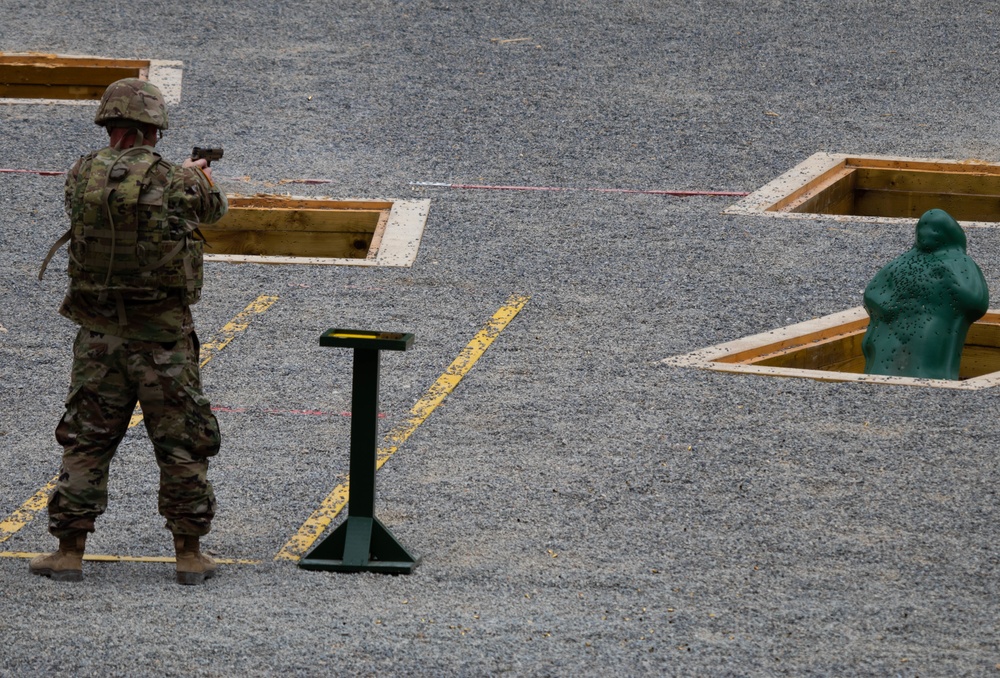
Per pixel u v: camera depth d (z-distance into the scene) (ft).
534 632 72.59
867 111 214.48
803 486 98.22
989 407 114.93
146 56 227.61
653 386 119.14
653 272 151.43
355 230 168.45
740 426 110.11
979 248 160.97
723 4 264.52
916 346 126.72
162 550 85.71
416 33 244.83
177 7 253.85
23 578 79.25
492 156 192.34
